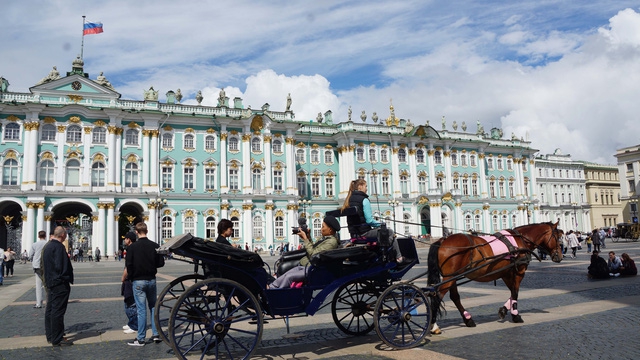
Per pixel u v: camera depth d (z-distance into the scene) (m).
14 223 58.00
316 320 13.23
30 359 9.41
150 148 58.28
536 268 27.77
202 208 60.44
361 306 10.76
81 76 56.00
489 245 11.55
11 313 15.28
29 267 41.91
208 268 9.17
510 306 11.78
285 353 9.48
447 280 10.73
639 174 96.19
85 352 9.95
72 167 54.94
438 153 80.19
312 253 9.58
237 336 11.28
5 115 53.22
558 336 10.10
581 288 17.91
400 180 75.19
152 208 56.94
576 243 37.72
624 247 51.78
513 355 8.75
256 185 63.56
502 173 87.62
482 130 86.94
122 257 55.56
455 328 11.34
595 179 115.06
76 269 37.34
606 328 10.75
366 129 73.75
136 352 9.91
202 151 61.47
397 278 10.51
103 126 56.41
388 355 9.14
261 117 63.53
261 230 63.00
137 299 10.59
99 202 54.50
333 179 72.31
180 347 10.09
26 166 52.72
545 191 103.62
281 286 9.56
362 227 10.53
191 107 61.34
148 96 60.06
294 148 67.19
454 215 78.12
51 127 54.59
